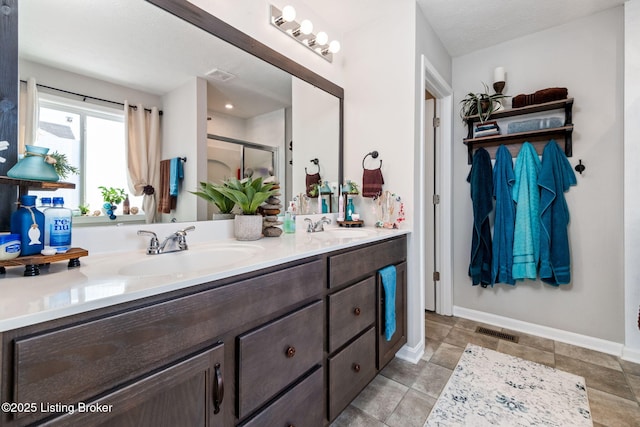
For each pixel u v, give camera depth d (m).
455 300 2.51
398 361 1.80
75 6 0.98
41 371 0.49
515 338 2.09
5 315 0.47
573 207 1.99
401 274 1.72
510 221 2.12
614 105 1.86
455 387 1.53
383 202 1.94
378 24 1.95
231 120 1.46
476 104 2.22
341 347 1.23
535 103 2.00
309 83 1.85
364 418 1.31
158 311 0.63
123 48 1.09
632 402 1.39
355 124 2.07
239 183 1.36
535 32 2.12
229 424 0.79
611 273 1.88
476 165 2.29
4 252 0.67
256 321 0.86
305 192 1.87
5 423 0.46
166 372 0.65
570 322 2.02
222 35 1.36
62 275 0.73
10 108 0.83
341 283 1.22
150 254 1.04
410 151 1.81
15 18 0.85
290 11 1.58
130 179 1.11
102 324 0.55
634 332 1.76
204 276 0.72
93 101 1.02
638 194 1.73
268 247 1.14
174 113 1.24
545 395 1.45
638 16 1.72
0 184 0.81
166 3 1.17
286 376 0.95
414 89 1.79
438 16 1.93
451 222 2.47
